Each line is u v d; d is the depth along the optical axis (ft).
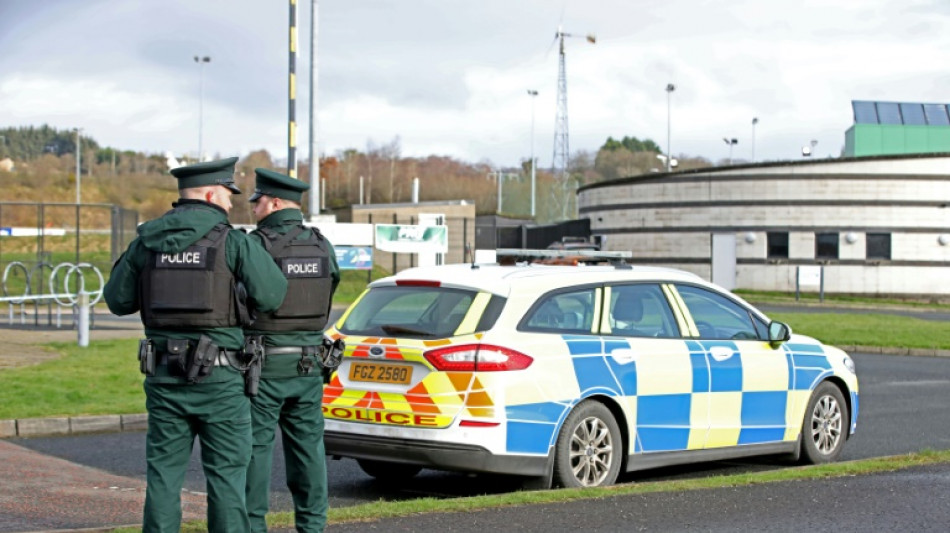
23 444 48.60
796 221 200.54
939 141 218.59
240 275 23.85
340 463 46.32
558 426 36.55
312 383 27.96
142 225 23.95
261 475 27.50
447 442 35.17
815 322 124.77
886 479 38.78
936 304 192.85
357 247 154.30
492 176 495.82
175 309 23.27
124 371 67.26
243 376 24.18
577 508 33.14
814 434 45.68
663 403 39.75
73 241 253.85
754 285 203.72
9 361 70.85
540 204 487.61
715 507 33.81
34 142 595.06
